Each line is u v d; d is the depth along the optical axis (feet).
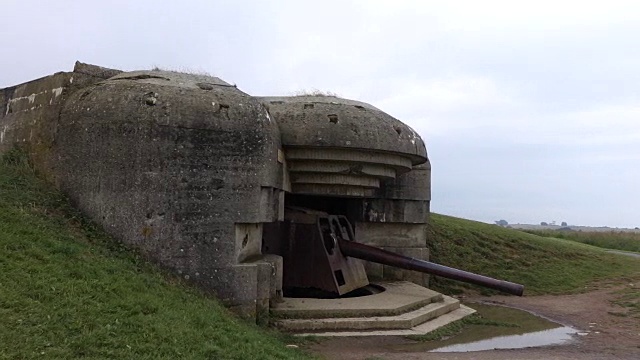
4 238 22.93
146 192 28.63
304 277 39.34
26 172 32.17
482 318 41.01
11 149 35.22
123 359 17.61
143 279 25.39
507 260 62.23
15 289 19.51
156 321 20.93
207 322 23.00
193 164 29.19
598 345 32.30
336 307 33.24
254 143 30.81
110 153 29.01
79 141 29.84
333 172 38.70
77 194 29.63
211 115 29.81
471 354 28.71
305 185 39.68
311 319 31.68
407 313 35.04
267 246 38.42
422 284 51.34
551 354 29.45
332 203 49.83
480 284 38.93
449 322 37.01
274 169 33.30
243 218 30.09
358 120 37.88
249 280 29.68
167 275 28.19
